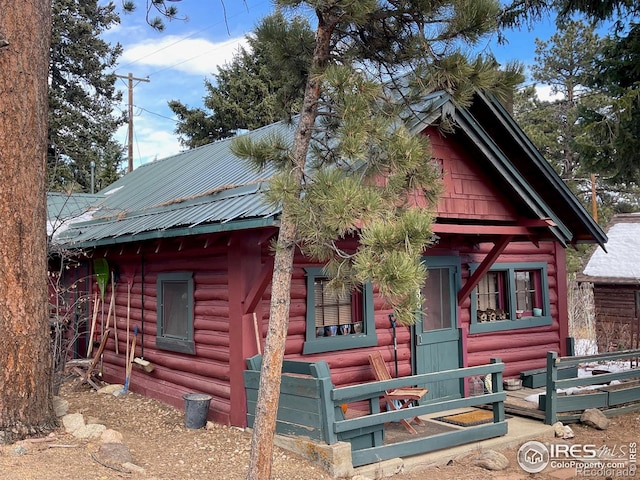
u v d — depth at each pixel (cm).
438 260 891
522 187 836
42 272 616
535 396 877
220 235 746
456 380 898
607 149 1291
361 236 397
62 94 2645
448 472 604
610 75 1296
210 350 786
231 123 2798
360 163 526
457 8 471
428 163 525
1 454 529
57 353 932
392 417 617
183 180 1096
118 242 885
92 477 495
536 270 1089
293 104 579
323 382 590
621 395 840
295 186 429
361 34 523
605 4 1245
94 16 2784
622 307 1605
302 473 556
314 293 769
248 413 705
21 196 600
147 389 935
